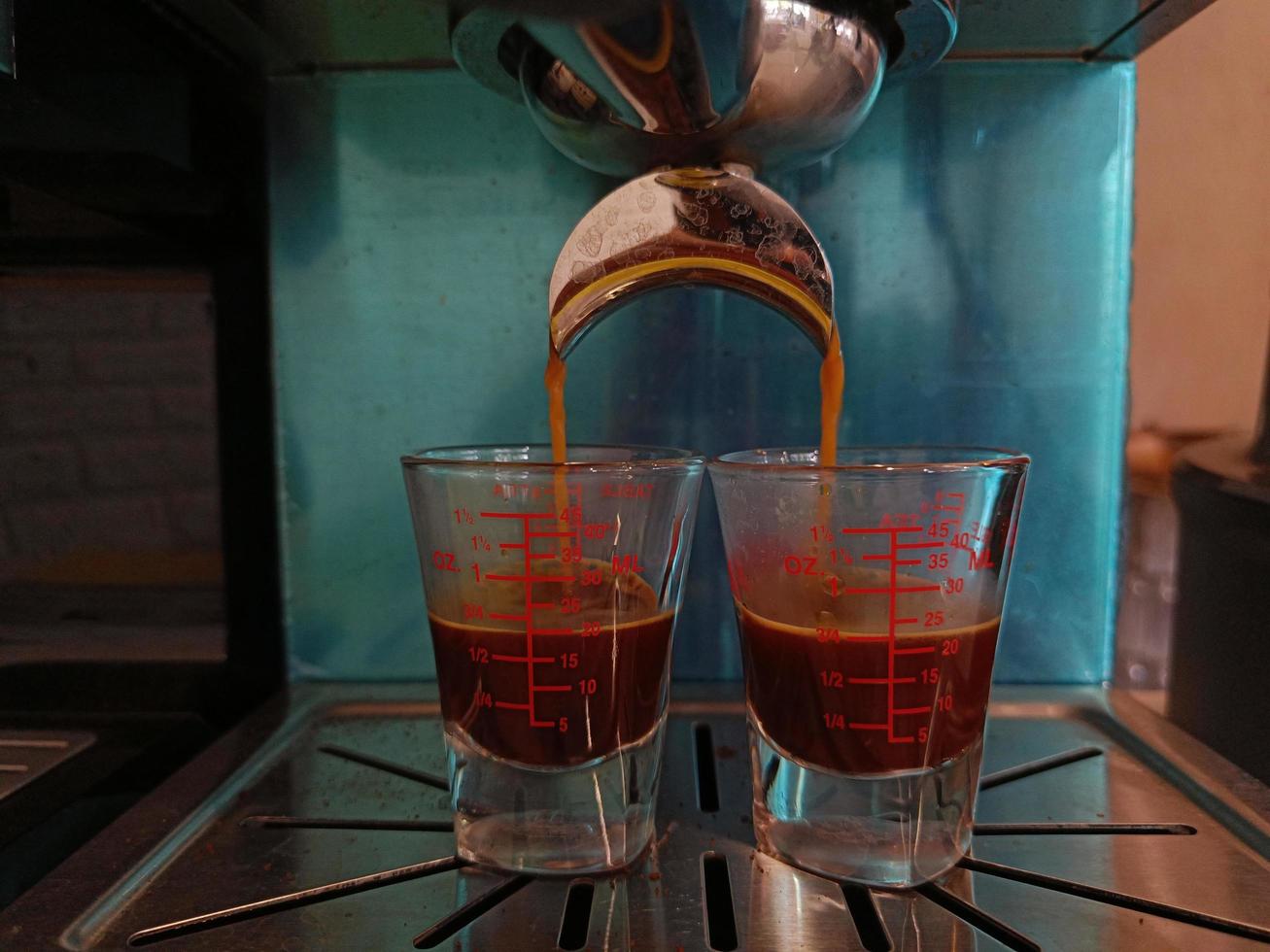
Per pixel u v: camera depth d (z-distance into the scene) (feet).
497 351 1.85
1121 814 1.37
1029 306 1.79
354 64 1.77
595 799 1.21
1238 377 1.61
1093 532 1.82
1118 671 1.83
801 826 1.22
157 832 1.32
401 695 1.86
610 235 1.44
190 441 1.76
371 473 1.89
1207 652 1.64
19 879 1.30
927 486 1.12
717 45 1.17
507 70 1.47
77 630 1.58
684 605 1.88
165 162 1.52
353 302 1.86
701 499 1.85
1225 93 1.66
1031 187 1.77
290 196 1.84
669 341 1.83
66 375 1.58
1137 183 1.74
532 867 1.21
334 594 1.92
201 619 1.77
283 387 1.88
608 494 1.17
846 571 1.15
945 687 1.16
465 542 1.20
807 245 1.42
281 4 1.45
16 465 1.51
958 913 1.13
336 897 1.17
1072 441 1.81
